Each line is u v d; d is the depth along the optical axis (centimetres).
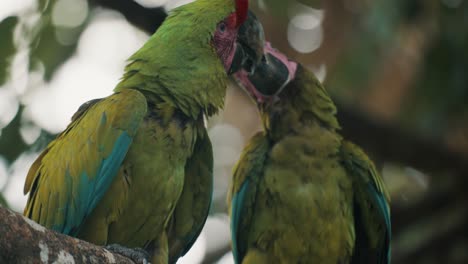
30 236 762
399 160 1652
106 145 961
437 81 1639
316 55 1648
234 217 1180
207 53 1050
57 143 1020
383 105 1661
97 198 958
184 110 1006
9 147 1293
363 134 1623
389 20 1548
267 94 1230
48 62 1395
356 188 1180
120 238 977
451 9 1595
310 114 1222
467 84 1623
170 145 980
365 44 1606
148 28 1454
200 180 1030
